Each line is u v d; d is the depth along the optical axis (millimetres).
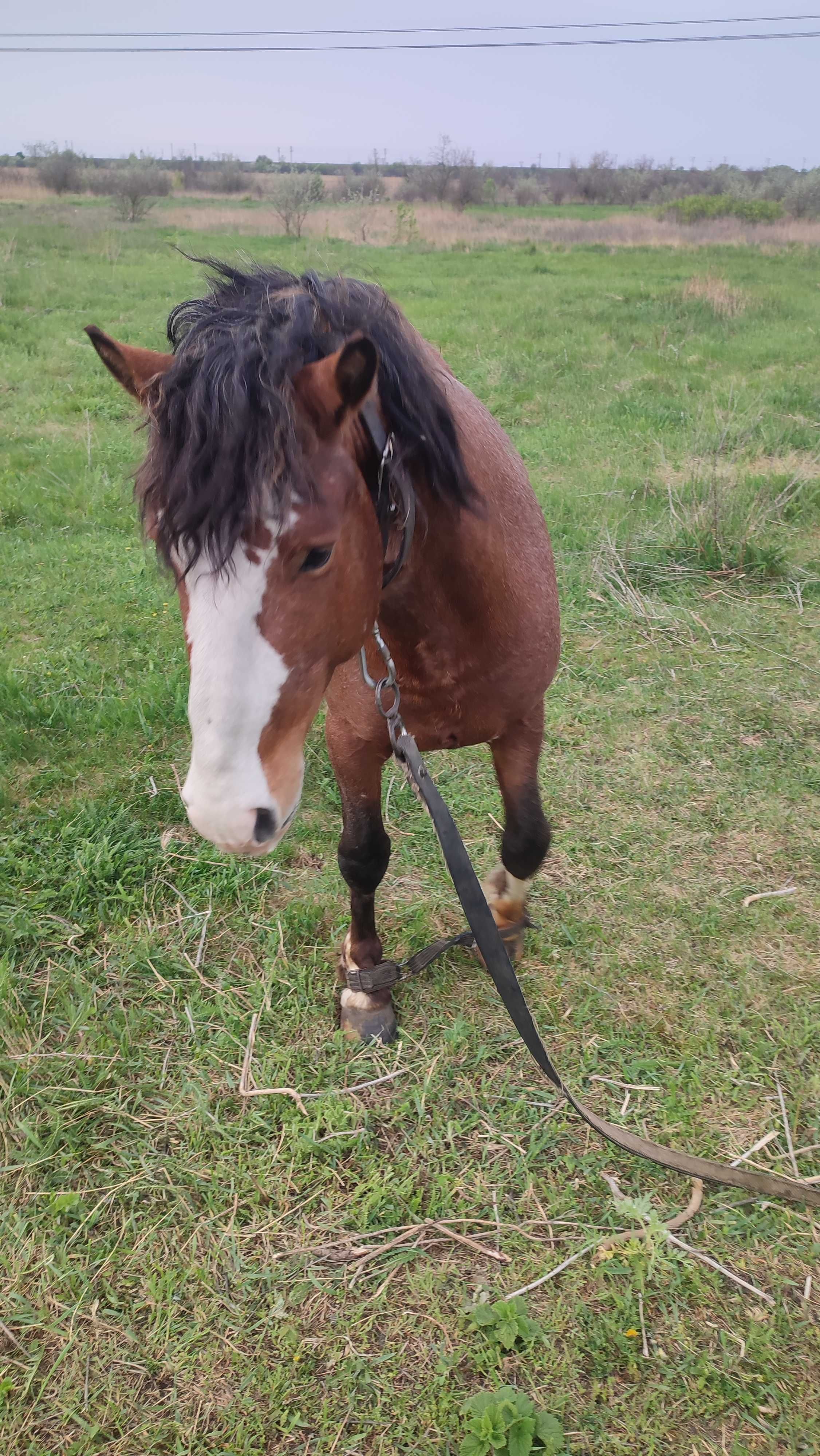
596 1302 1861
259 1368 1760
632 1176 2104
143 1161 2129
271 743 1417
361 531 1483
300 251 17516
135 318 11008
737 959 2672
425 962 2535
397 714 1883
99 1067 2361
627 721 3771
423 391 1621
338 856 2385
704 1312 1840
